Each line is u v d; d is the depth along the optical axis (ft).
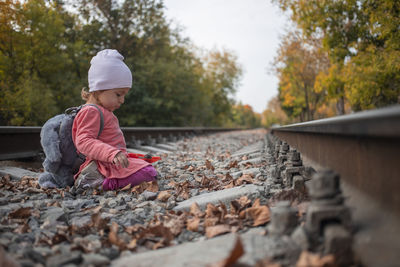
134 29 82.64
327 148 7.78
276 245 4.84
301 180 7.63
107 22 77.92
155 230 6.78
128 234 7.02
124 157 10.70
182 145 35.19
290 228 5.13
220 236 6.37
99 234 7.00
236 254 4.36
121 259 5.59
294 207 7.00
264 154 18.60
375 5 39.17
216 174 14.38
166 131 48.11
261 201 8.32
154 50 87.56
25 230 7.30
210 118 140.87
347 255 4.31
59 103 63.46
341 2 41.60
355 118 4.32
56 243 6.60
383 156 4.38
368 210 4.67
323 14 42.78
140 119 81.10
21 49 56.75
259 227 6.59
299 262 4.26
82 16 75.77
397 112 3.07
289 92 102.78
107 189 11.30
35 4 55.98
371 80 39.88
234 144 36.47
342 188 6.10
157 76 81.76
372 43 42.63
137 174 11.53
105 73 11.07
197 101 103.24
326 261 4.16
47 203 9.46
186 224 7.52
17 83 51.49
